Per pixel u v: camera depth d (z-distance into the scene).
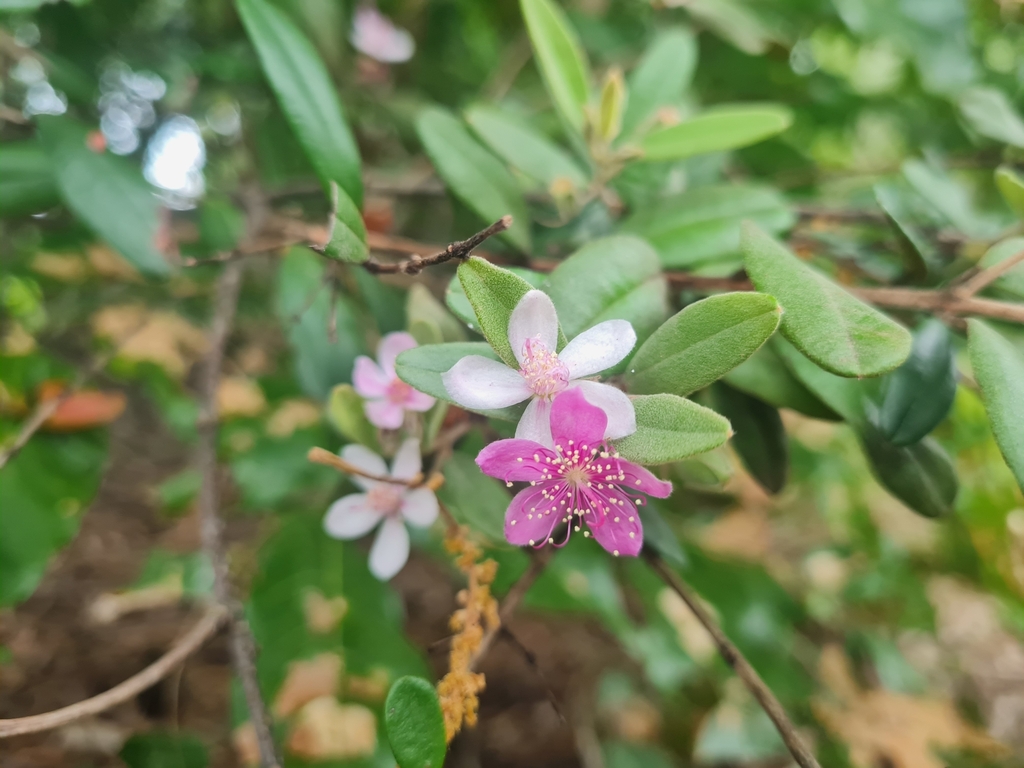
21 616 0.27
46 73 0.18
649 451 0.08
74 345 0.28
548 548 0.11
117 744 0.22
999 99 0.18
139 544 0.32
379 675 0.16
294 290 0.16
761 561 0.30
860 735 0.23
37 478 0.18
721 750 0.22
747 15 0.25
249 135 0.25
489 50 0.32
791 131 0.30
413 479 0.11
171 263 0.17
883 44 0.27
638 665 0.28
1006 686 0.31
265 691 0.15
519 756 0.25
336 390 0.12
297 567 0.18
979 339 0.10
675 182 0.18
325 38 0.22
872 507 0.33
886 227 0.18
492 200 0.14
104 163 0.16
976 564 0.30
